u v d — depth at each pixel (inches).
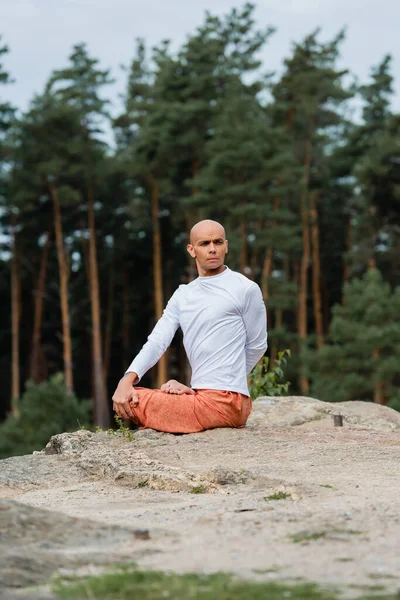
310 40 2159.2
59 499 244.2
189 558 156.2
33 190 2050.9
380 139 1935.3
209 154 1943.9
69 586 141.0
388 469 259.1
